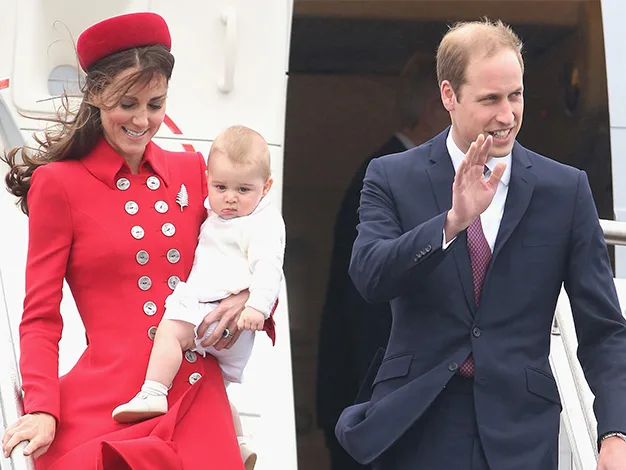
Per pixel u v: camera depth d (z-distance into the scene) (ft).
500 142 43.24
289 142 80.43
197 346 40.81
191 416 39.93
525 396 43.04
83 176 40.70
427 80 80.12
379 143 80.84
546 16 80.79
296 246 81.20
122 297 40.37
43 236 40.11
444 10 79.51
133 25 39.86
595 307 43.78
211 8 74.90
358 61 79.56
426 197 44.75
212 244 41.81
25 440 37.68
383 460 44.55
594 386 43.55
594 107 81.97
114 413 38.52
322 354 81.10
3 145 61.46
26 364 38.96
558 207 44.32
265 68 75.36
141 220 40.86
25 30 71.61
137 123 39.91
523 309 43.62
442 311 43.70
